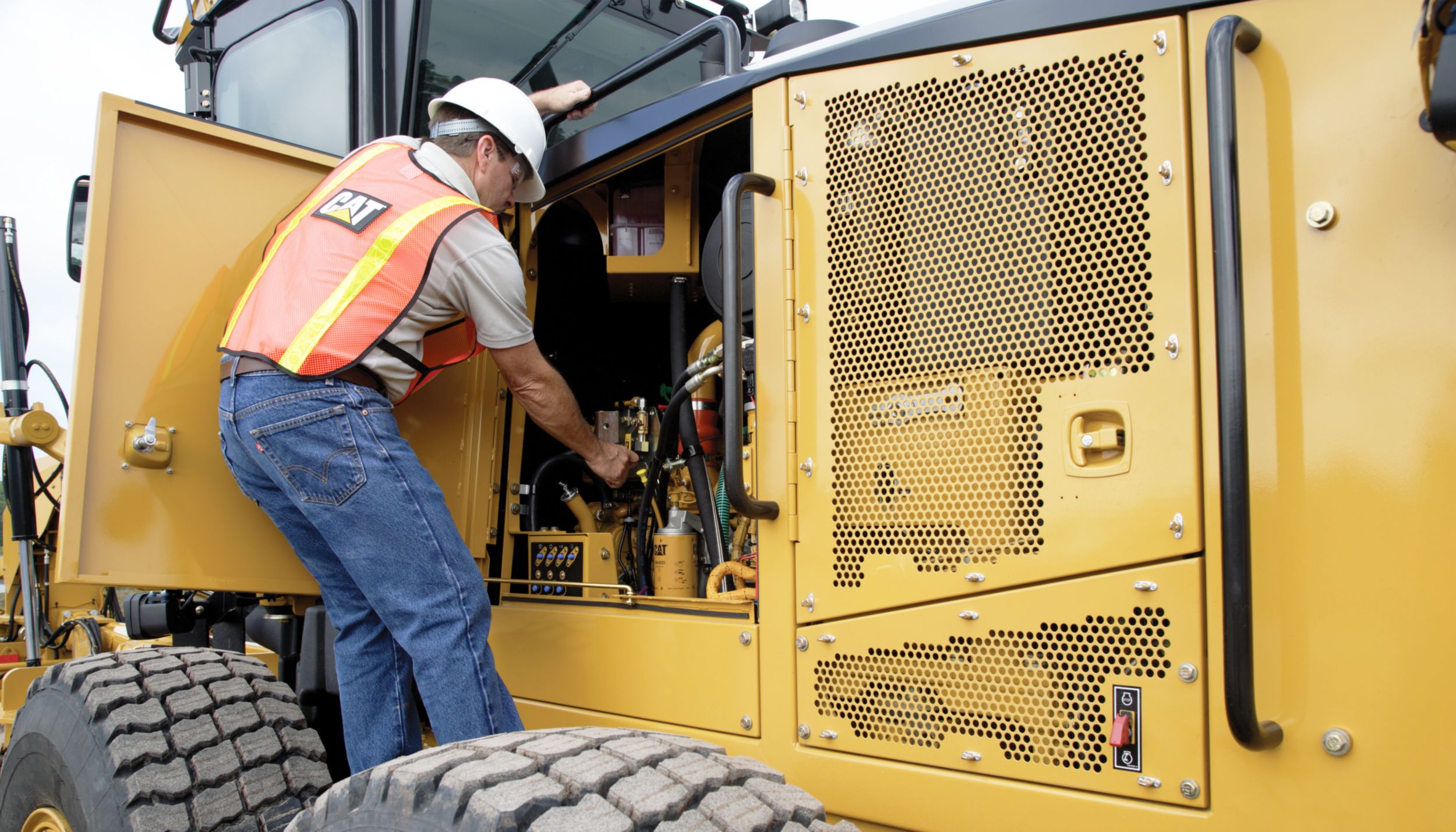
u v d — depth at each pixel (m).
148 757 1.71
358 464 1.63
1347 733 1.15
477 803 1.11
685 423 1.96
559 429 1.89
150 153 1.90
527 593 2.15
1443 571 1.11
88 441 1.79
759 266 1.69
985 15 1.47
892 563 1.51
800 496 1.61
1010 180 1.44
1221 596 1.23
